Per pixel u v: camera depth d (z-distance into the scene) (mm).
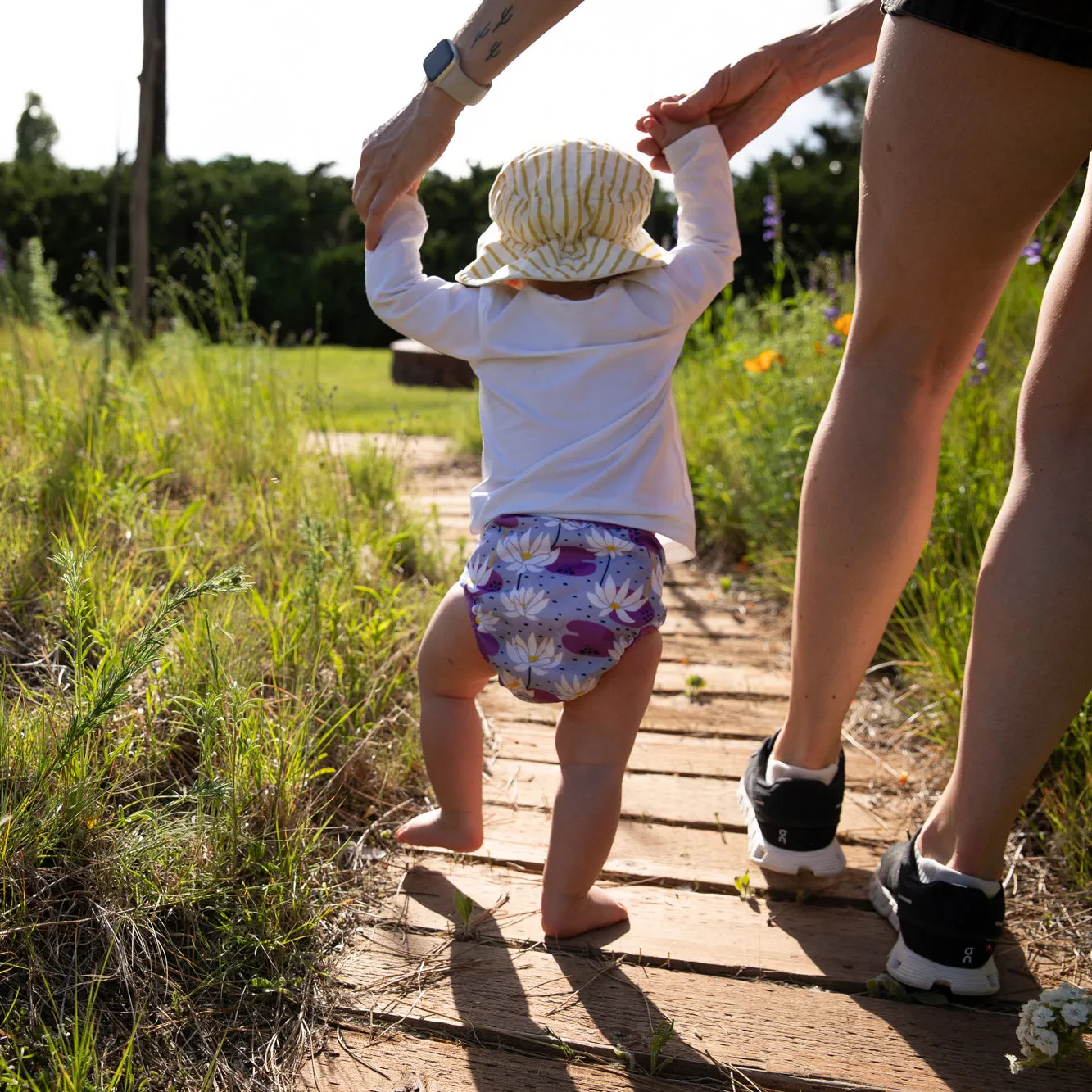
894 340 1671
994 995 1659
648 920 1844
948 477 3145
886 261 1610
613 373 1753
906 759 2492
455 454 6137
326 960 1675
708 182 1924
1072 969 1722
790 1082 1473
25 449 3027
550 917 1746
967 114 1443
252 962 1612
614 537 1681
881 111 1535
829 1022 1600
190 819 1758
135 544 2633
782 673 3076
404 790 2191
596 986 1658
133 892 1620
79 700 1740
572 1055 1506
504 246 1891
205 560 2703
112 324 4957
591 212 1800
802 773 1898
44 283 4648
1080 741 2088
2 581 2301
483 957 1715
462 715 1845
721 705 2830
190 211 12898
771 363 4594
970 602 2578
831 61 1949
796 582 1825
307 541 2549
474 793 1865
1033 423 1546
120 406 3609
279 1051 1487
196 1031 1490
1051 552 1488
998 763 1549
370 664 2393
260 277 13508
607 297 1772
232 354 4641
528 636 1656
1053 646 1492
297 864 1783
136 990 1511
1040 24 1347
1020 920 1848
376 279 1864
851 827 2182
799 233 12258
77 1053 1303
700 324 6363
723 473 4578
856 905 1912
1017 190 1487
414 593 2998
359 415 7668
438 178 12469
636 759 2486
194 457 3615
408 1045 1517
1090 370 1481
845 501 1708
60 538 2324
